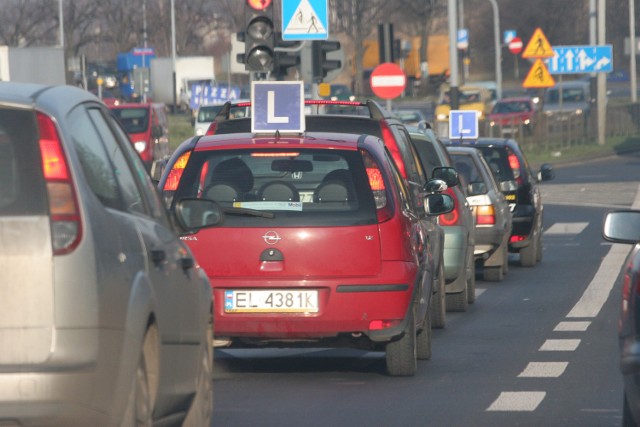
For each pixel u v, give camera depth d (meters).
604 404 22.78
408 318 24.86
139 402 14.24
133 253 14.46
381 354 29.30
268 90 26.39
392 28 78.12
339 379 25.80
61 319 12.93
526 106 150.75
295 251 24.39
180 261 16.75
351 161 25.00
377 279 24.38
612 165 114.88
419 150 39.12
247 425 21.09
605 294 41.19
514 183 50.38
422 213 30.06
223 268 24.50
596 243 59.19
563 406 22.62
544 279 46.19
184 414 17.06
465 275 37.22
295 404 23.03
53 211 13.11
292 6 56.16
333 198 24.70
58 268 12.97
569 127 133.38
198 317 17.56
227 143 25.53
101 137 15.42
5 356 12.87
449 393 24.05
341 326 24.38
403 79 76.88
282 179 24.98
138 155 17.23
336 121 32.81
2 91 13.77
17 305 12.90
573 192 89.19
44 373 12.81
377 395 23.89
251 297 24.44
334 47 61.56
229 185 25.08
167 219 17.61
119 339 13.55
